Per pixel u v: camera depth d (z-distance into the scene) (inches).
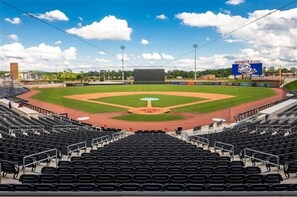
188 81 4475.9
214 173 414.3
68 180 363.3
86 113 1920.5
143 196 231.8
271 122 1317.7
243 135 946.7
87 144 842.2
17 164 500.1
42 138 861.2
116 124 1594.5
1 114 1493.6
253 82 3890.3
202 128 1440.7
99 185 310.7
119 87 3868.1
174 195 233.8
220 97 2655.0
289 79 3828.7
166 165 474.9
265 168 553.6
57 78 5989.2
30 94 3056.1
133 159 542.0
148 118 1731.1
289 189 305.9
